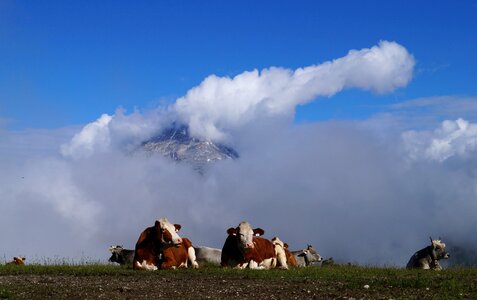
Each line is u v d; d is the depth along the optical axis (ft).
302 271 83.87
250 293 59.41
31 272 81.51
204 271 82.64
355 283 65.05
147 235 89.92
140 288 62.75
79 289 61.67
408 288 61.82
